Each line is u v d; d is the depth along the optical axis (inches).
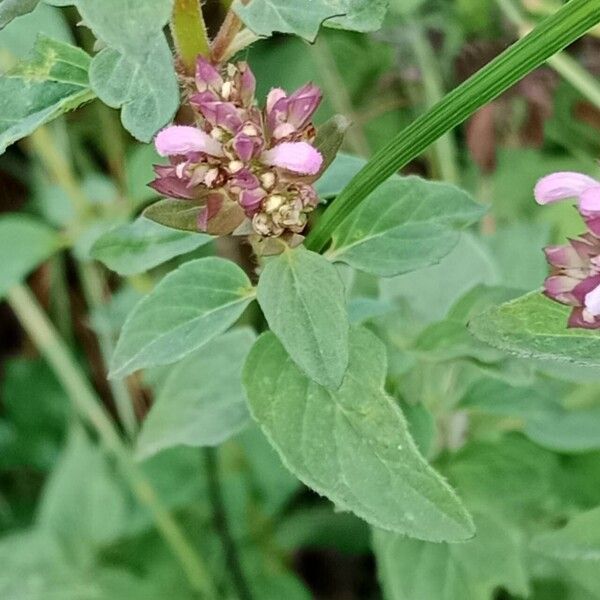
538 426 8.8
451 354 7.7
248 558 11.4
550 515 9.2
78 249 11.2
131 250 7.0
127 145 13.2
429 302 8.7
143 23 4.5
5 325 14.8
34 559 11.3
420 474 5.7
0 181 13.7
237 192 5.6
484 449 8.8
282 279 5.6
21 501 13.3
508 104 11.6
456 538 5.6
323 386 5.7
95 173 13.3
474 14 12.0
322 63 12.5
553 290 5.5
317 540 11.6
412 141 5.8
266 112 5.8
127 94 5.0
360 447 5.8
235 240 11.0
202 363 8.0
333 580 12.8
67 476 11.8
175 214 5.8
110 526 11.6
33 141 11.6
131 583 11.1
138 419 13.3
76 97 5.9
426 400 8.7
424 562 8.2
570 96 12.1
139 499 11.6
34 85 5.9
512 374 7.6
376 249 6.6
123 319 11.6
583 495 9.2
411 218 6.7
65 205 11.4
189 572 11.2
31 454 13.4
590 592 9.3
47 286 13.5
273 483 11.2
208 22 7.4
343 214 6.2
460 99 5.6
